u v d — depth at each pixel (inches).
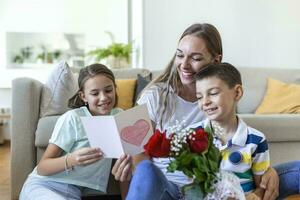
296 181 50.1
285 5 136.2
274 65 138.0
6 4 167.5
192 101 57.4
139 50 145.9
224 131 50.1
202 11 135.4
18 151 79.7
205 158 38.5
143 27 135.4
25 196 55.9
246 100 113.3
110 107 59.1
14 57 169.9
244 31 136.5
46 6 169.3
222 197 38.6
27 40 170.1
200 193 38.9
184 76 54.6
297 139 86.9
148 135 47.0
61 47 172.4
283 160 87.5
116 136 45.3
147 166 39.3
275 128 85.4
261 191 48.5
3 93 171.0
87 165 53.6
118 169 46.7
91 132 47.6
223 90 48.7
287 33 136.9
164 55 136.1
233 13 135.7
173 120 56.0
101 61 149.3
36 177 58.2
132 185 39.1
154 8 134.8
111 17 170.9
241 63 137.5
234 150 48.8
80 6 170.2
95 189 61.4
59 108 82.5
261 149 49.5
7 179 101.2
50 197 52.2
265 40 137.0
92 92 58.1
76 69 108.9
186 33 55.0
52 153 57.4
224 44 136.7
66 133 57.9
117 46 138.2
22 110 79.7
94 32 171.3
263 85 116.0
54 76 83.9
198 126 49.1
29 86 79.8
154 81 60.3
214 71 49.3
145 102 57.2
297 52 137.7
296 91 109.1
